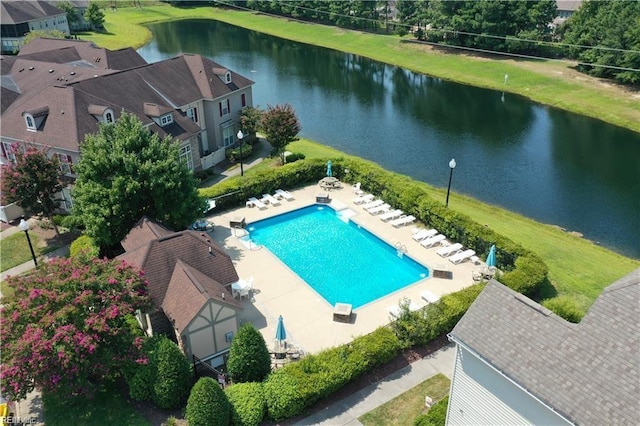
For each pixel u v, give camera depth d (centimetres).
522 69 8469
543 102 7319
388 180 4009
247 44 11125
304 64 9575
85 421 2167
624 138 6044
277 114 4738
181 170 3219
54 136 3884
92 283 2225
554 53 9106
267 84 8306
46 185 3416
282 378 2212
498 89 7956
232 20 13450
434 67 9088
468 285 3066
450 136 6141
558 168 5256
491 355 1738
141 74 4653
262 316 2805
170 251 2695
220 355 2523
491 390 1816
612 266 3403
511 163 5378
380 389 2344
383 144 5875
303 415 2212
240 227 3672
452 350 2573
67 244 3556
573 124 6512
